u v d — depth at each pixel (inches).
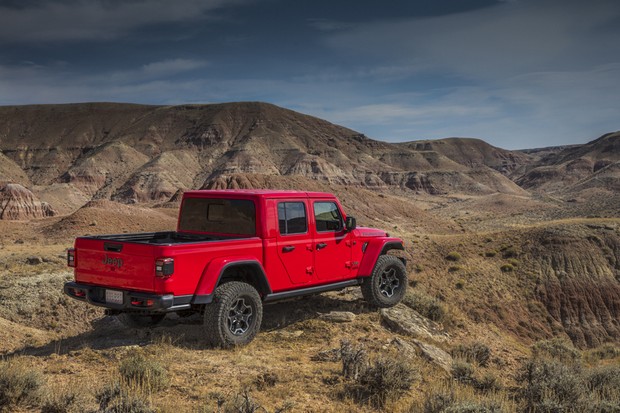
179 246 271.0
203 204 335.9
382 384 241.0
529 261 2549.2
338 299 413.4
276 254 315.6
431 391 246.1
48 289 788.0
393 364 250.8
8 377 207.3
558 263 2527.1
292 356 287.9
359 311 388.5
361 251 373.7
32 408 202.1
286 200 324.5
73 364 261.0
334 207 357.7
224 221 324.8
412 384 261.0
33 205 6220.5
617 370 328.2
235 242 296.0
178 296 270.5
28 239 2775.6
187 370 254.8
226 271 306.3
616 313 2324.1
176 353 278.2
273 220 315.3
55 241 2637.8
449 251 2650.1
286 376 253.4
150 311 290.8
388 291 400.5
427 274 2402.8
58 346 309.9
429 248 2704.2
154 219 3506.4
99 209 3361.2
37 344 345.4
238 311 300.2
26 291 773.3
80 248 303.0
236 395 219.0
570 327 2234.3
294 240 325.7
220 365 265.0
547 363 304.8
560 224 2952.8
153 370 236.7
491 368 354.9
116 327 375.2
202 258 280.8
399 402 237.9
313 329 343.0
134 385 221.6
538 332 2138.3
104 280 290.0
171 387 232.4
